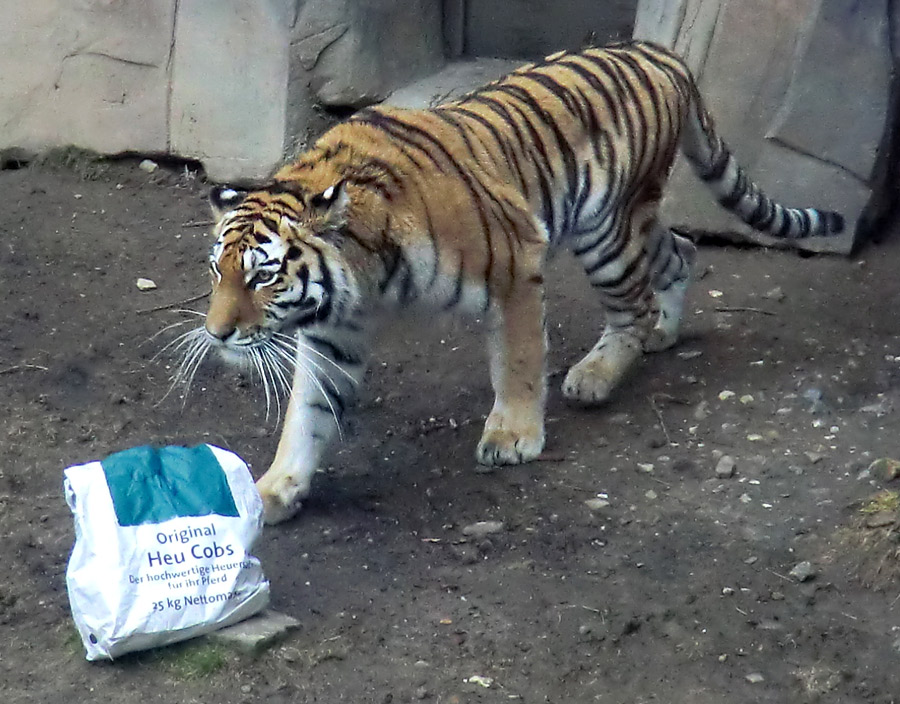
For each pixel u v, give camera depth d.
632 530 5.46
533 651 4.62
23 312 7.59
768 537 5.35
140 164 9.91
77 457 6.09
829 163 8.42
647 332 6.79
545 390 6.10
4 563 5.13
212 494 4.52
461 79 10.16
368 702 4.32
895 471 5.70
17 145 10.03
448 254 5.56
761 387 6.76
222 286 5.09
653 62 6.66
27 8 9.95
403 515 5.66
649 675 4.49
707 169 7.12
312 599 4.93
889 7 8.22
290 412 5.67
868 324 7.53
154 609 4.33
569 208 6.23
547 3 10.36
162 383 6.91
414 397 6.89
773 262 8.48
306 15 9.42
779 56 8.46
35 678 4.39
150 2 9.67
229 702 4.28
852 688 4.39
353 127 5.63
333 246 5.23
